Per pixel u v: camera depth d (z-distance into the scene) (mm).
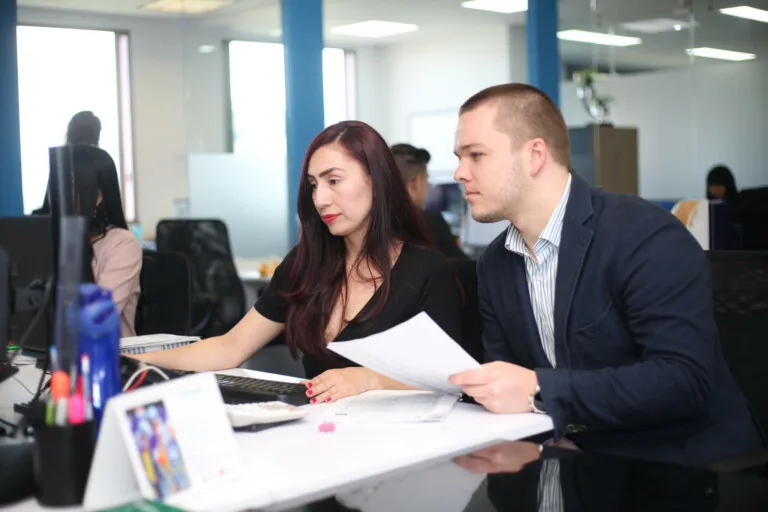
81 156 2662
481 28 9656
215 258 5391
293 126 5035
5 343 1655
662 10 7207
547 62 6746
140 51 9375
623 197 1836
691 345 1675
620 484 1246
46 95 8828
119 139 9367
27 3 8375
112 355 1279
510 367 1688
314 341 2240
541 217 1829
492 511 1144
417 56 10422
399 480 1285
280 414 1603
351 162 2184
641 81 7316
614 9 7074
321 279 2264
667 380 1639
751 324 1934
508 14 9047
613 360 1806
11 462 1345
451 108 10125
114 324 1278
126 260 2746
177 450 1186
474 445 1474
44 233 1616
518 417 1641
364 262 2244
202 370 2264
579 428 1678
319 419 1668
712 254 2008
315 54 5109
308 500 1200
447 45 10086
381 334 1650
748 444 1781
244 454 1400
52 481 1155
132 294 2805
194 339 2500
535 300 1893
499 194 1815
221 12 7258
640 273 1719
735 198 6676
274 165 7070
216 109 7391
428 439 1478
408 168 4641
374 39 10359
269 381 2027
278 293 2336
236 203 7199
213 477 1220
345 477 1284
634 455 1772
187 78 7641
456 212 7398
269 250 7176
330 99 10562
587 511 1135
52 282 1580
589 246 1796
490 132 1802
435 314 2197
